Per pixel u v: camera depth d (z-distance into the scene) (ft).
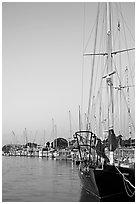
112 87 81.05
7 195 88.33
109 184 69.67
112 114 79.77
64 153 386.11
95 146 76.02
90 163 80.12
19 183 119.44
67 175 156.46
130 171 71.31
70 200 77.56
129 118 115.75
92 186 74.59
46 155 481.46
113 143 72.49
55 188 102.83
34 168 215.92
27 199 80.89
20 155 571.69
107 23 83.97
